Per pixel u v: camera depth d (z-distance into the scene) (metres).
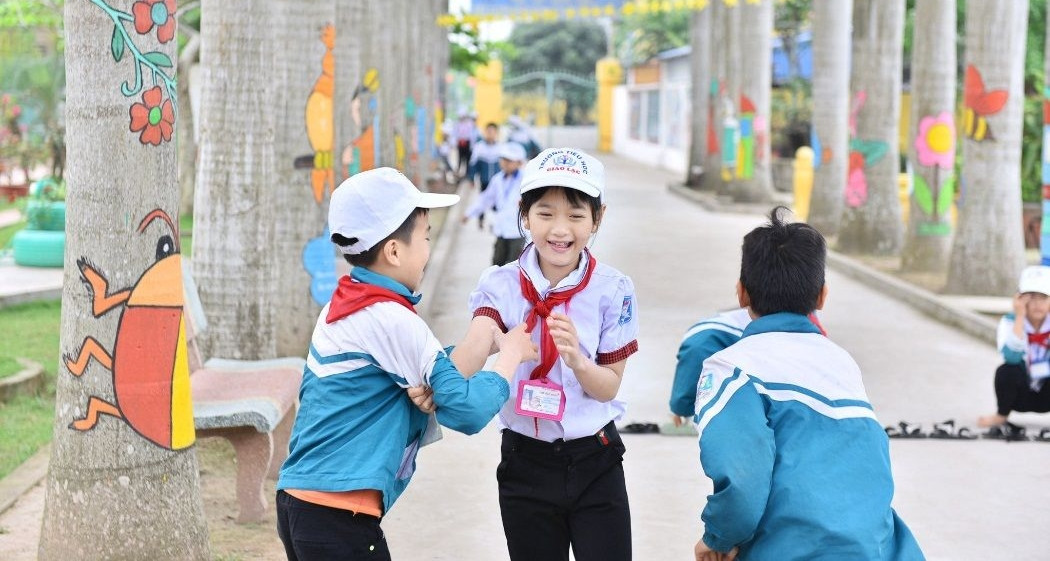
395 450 3.43
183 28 19.34
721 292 14.34
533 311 3.75
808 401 3.16
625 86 53.25
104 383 4.66
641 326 12.03
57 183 15.14
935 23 14.96
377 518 3.47
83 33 4.50
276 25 8.19
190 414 4.94
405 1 21.11
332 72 9.13
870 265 16.30
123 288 4.64
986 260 13.38
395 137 20.55
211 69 7.23
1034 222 17.75
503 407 3.87
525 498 3.87
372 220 3.43
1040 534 6.06
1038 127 18.59
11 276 13.47
